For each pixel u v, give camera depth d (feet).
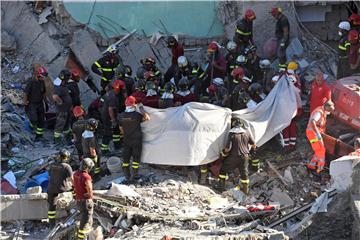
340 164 186.39
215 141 198.80
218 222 185.26
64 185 188.85
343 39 224.94
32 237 188.14
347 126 207.41
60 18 253.24
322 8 247.29
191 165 199.11
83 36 250.78
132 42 251.39
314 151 200.54
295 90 208.54
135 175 200.85
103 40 251.60
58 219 191.11
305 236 184.65
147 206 189.37
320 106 201.36
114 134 212.43
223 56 226.17
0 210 191.62
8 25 254.88
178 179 202.28
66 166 188.96
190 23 251.19
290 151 208.03
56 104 216.74
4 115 228.43
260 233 176.76
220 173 197.36
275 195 197.26
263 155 209.26
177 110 199.31
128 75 223.30
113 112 207.72
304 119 221.87
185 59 220.84
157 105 207.92
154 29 252.01
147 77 212.64
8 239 187.21
